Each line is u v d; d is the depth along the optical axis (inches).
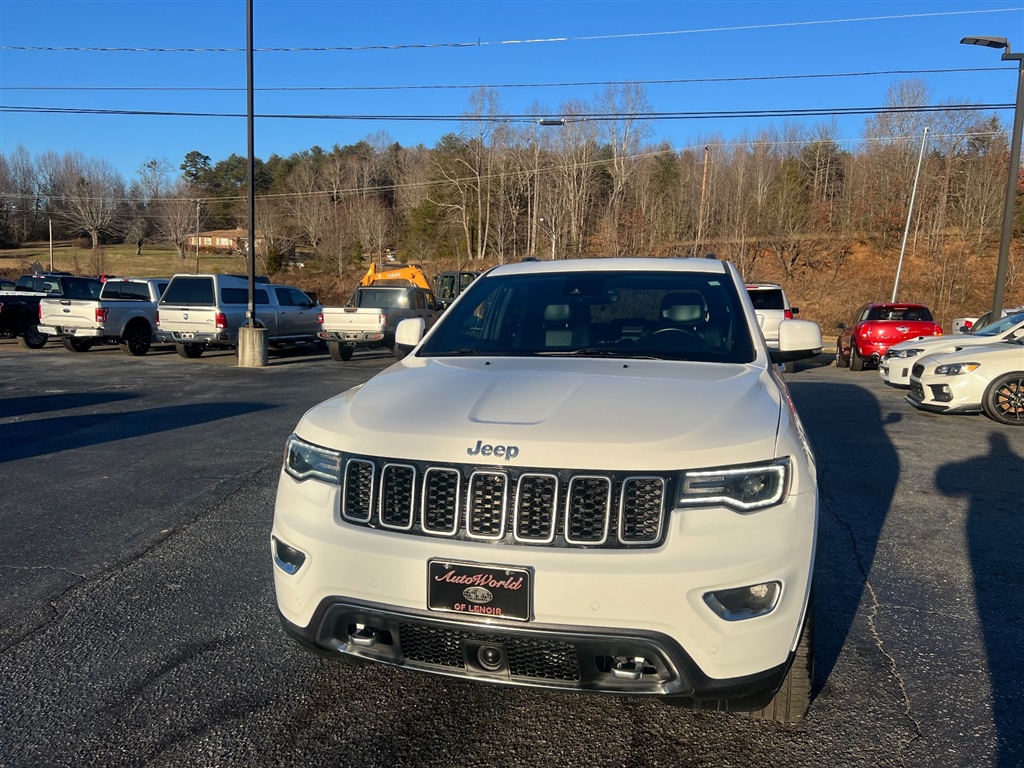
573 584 91.0
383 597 97.5
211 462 283.9
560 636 91.4
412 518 98.6
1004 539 201.6
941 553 191.0
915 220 1876.2
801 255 1875.0
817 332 151.6
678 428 98.7
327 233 2970.0
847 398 479.8
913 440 334.3
